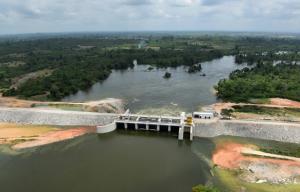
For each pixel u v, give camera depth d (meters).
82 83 182.75
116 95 165.25
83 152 97.19
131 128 118.56
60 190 75.75
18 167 87.00
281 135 105.38
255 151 93.88
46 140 105.25
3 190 75.62
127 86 187.25
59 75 199.12
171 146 101.94
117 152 97.38
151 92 170.62
